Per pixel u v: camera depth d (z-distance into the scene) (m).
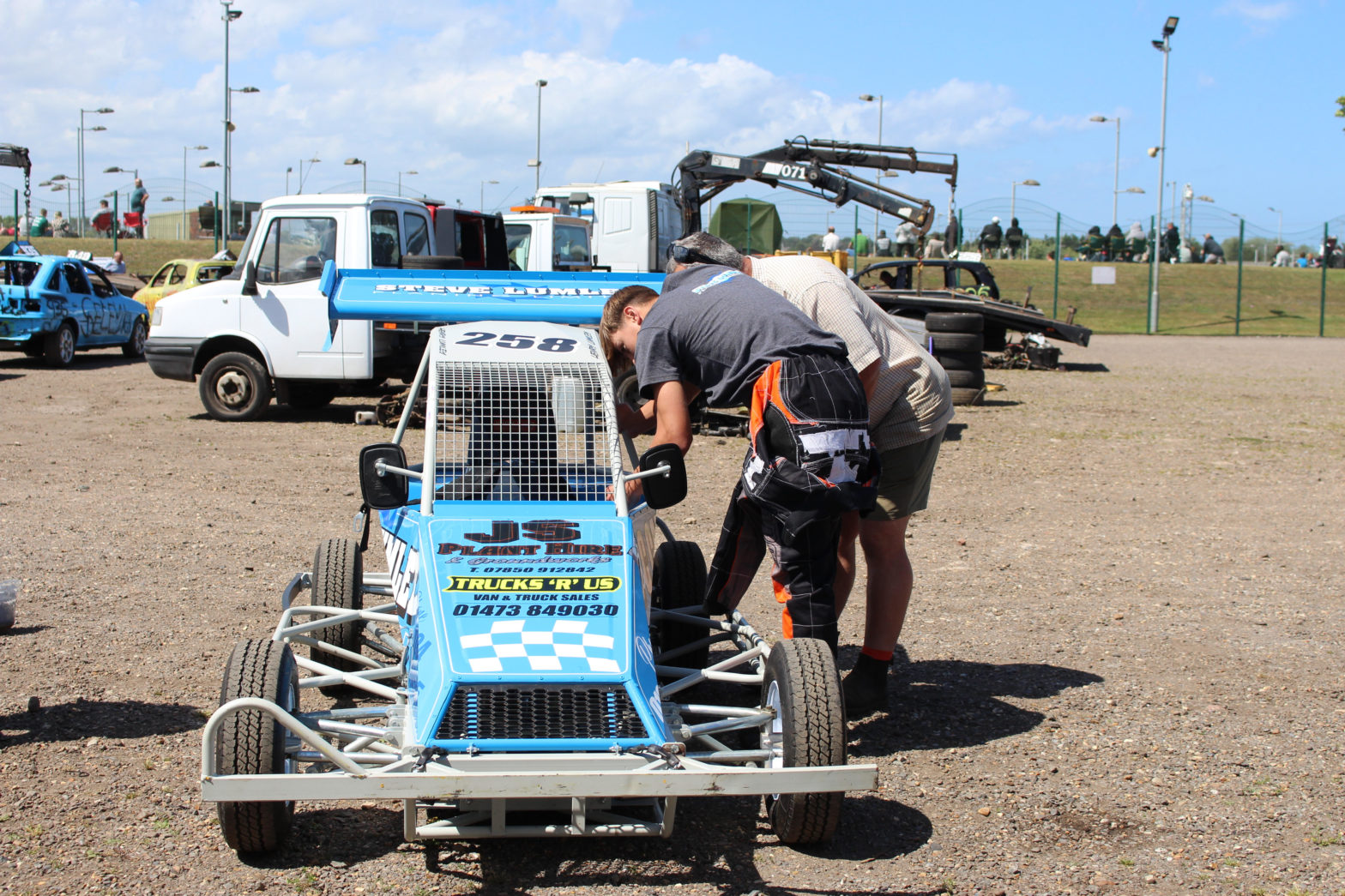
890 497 4.98
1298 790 4.49
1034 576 7.74
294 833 3.99
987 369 24.38
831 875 3.79
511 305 5.24
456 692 3.56
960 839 4.06
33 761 4.47
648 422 5.01
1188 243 52.44
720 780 3.34
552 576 3.95
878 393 4.83
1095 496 10.58
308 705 5.21
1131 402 18.22
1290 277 48.16
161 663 5.61
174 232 47.50
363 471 4.21
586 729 3.52
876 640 5.16
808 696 3.71
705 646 5.22
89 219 45.66
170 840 3.90
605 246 20.66
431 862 3.82
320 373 13.60
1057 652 6.18
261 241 13.51
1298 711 5.34
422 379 4.98
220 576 7.20
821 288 4.67
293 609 4.87
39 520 8.62
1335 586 7.55
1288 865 3.90
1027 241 48.22
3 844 3.83
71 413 14.70
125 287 29.22
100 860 3.75
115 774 4.38
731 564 4.82
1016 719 5.21
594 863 3.84
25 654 5.67
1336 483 11.39
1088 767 4.68
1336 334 38.94
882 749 4.85
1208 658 6.11
